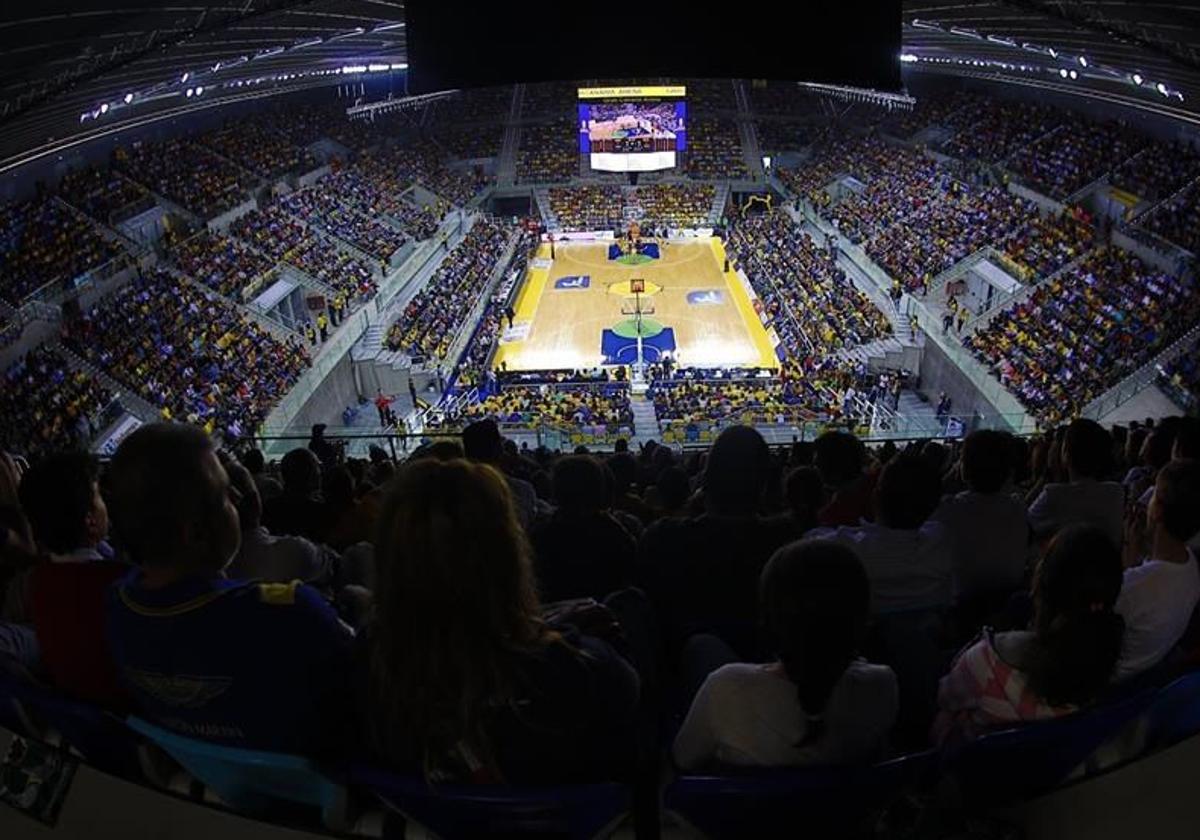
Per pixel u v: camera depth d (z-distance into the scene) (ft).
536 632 7.82
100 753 10.07
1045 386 90.43
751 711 9.00
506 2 27.68
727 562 13.32
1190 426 19.19
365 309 129.18
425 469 7.79
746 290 163.12
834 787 8.05
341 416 116.67
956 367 107.76
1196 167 116.78
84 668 9.98
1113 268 107.65
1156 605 11.18
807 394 104.63
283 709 8.30
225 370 96.78
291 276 128.16
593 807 7.93
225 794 9.20
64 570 10.10
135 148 137.28
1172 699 9.57
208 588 8.42
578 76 27.61
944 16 93.66
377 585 7.57
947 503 16.38
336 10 91.56
